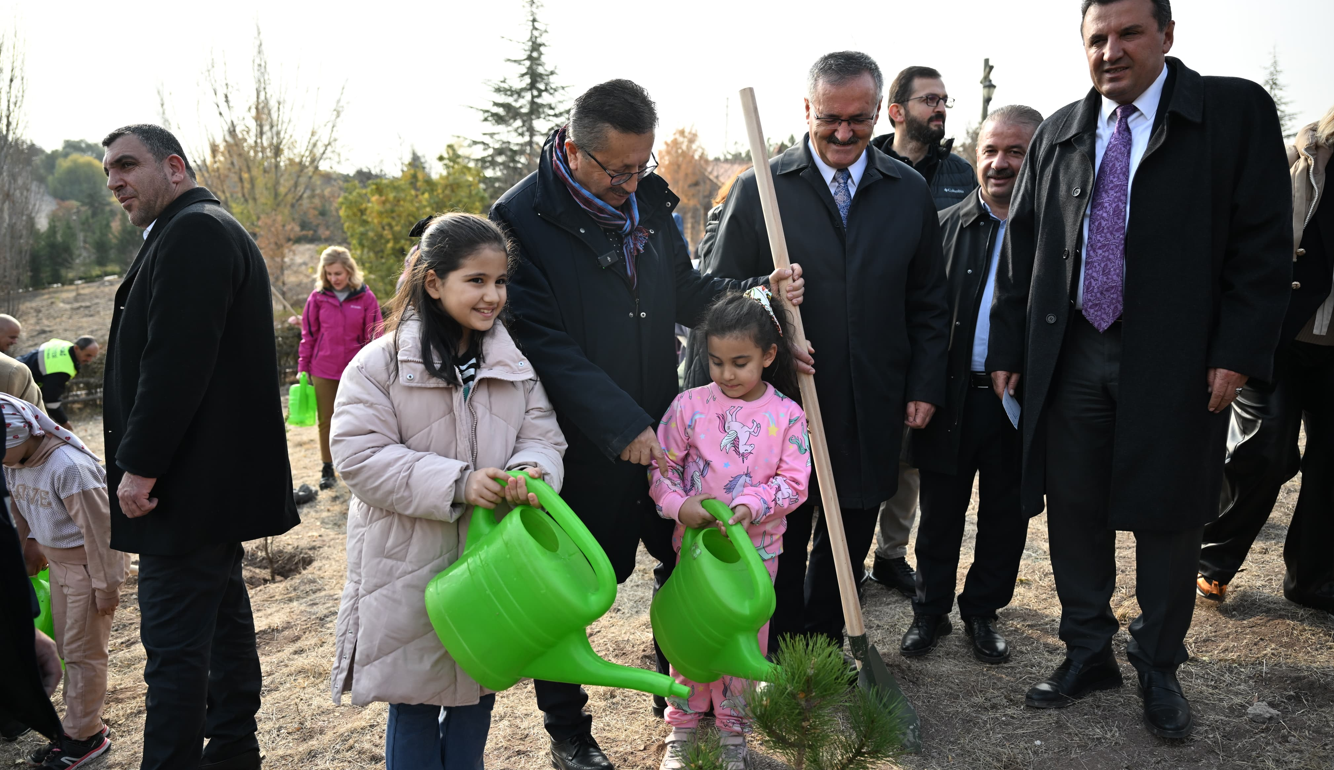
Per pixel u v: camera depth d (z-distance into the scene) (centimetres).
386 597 180
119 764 263
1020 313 269
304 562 453
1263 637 289
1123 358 235
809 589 280
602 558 164
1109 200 240
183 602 215
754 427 223
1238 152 224
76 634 257
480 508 178
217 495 216
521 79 3247
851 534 269
